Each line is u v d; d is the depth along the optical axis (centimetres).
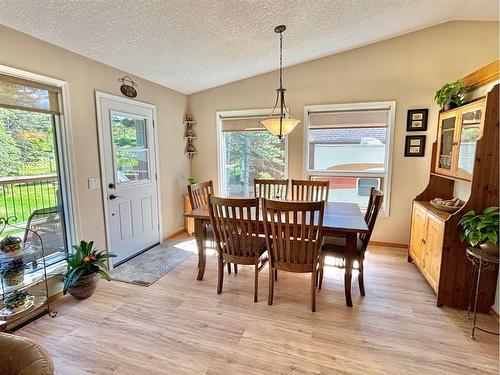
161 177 402
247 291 267
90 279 251
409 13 287
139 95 353
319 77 384
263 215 226
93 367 174
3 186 229
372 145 382
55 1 189
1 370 104
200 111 453
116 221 326
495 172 214
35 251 238
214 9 228
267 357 182
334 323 217
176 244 401
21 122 235
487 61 322
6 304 210
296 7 243
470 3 277
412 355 183
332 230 225
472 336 200
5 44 210
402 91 354
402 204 374
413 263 327
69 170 266
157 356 183
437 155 307
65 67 257
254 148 439
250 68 382
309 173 410
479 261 203
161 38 262
